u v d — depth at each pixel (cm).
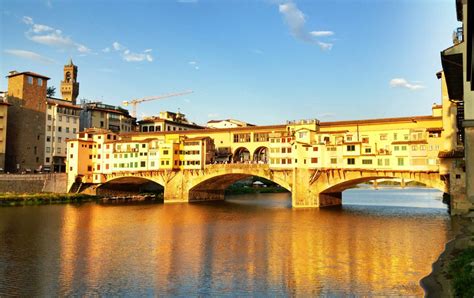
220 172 10419
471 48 1658
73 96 15738
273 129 11081
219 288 3309
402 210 8638
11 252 4628
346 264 3991
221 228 6300
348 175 8744
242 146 11550
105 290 3291
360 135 9531
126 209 9088
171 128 15300
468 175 2409
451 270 3453
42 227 6394
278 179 9612
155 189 13638
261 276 3625
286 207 9462
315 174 9081
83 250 4731
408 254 4366
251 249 4738
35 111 12356
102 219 7388
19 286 3397
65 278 3616
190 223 6875
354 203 10488
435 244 4866
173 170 10962
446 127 7481
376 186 18938
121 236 5628
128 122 15875
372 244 4944
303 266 3944
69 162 11662
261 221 7050
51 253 4575
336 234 5672
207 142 11038
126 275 3697
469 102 2683
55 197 10462
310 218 7400
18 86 12125
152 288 3331
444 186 7706
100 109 14750
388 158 8275
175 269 3884
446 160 7331
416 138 8469
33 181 10856
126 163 11544
